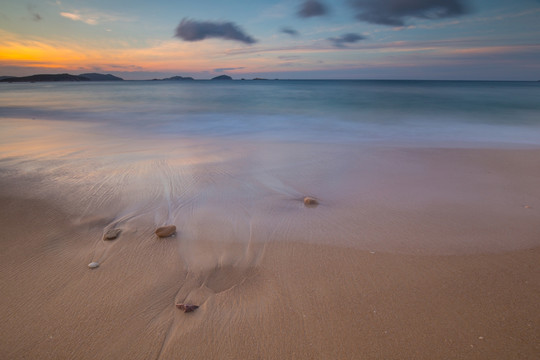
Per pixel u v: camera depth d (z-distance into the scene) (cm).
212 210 484
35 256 356
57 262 346
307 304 282
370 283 311
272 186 590
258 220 451
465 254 361
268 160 775
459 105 2273
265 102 2736
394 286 305
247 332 252
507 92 3869
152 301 288
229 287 308
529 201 512
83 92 4691
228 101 2880
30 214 459
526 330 249
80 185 580
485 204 502
